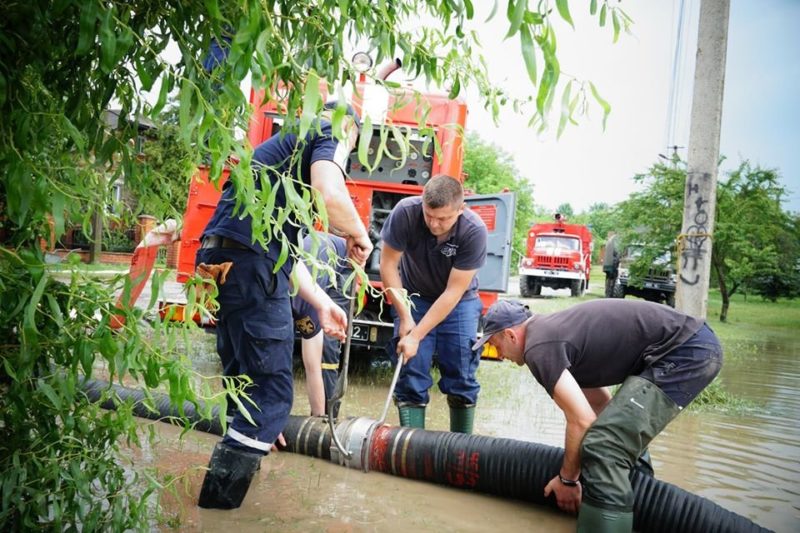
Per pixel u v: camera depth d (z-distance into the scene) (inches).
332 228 111.4
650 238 782.5
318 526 112.2
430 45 77.2
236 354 114.6
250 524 110.4
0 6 57.9
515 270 1716.3
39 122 63.1
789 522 129.6
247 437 114.0
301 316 155.7
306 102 48.8
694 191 289.0
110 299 67.2
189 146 56.2
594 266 2162.9
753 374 338.0
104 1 55.7
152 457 138.3
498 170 2144.4
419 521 119.3
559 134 45.7
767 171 757.9
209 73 70.5
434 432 144.9
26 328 59.3
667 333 119.2
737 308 1028.5
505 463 134.3
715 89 284.5
